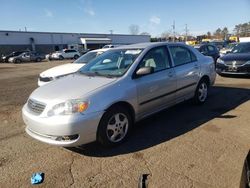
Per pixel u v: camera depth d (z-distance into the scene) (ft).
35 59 128.16
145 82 15.99
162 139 15.38
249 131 15.94
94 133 13.58
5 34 167.22
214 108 20.88
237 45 39.70
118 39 221.05
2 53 167.43
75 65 29.96
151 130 16.83
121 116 14.93
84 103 13.21
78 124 12.94
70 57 141.49
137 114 15.83
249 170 7.28
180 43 20.34
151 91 16.43
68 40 195.11
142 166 12.50
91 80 15.31
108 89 14.21
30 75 57.41
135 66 16.01
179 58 19.52
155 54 17.65
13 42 171.12
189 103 22.26
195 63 20.66
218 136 15.38
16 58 122.52
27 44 177.06
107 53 18.48
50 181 11.66
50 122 13.02
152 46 17.76
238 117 18.48
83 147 14.83
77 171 12.38
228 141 14.65
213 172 11.64
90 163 13.06
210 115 19.16
